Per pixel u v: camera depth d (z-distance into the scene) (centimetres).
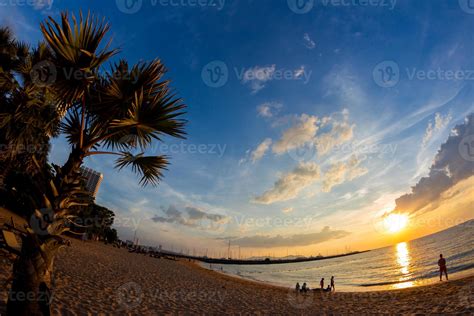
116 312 653
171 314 756
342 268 7012
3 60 714
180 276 2128
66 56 334
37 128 600
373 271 4853
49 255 323
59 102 390
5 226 318
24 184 333
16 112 580
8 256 348
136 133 433
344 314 1027
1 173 559
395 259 6738
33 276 308
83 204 368
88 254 1941
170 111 389
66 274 980
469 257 3359
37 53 611
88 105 397
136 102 364
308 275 5512
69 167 358
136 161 479
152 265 2734
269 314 980
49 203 327
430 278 2377
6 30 769
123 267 1780
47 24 319
